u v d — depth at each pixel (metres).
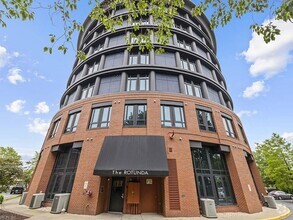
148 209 13.34
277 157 32.28
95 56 21.44
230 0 6.63
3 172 21.09
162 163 11.91
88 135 15.70
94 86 18.97
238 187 15.16
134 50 20.39
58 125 19.30
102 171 11.66
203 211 12.69
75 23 6.84
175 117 16.27
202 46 24.48
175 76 19.16
